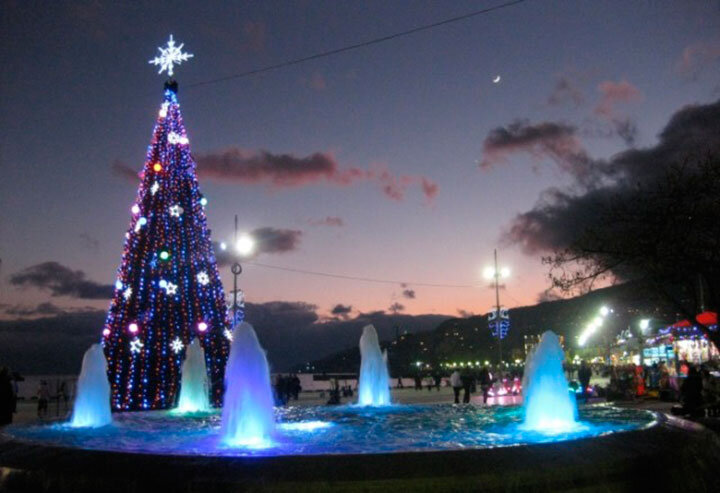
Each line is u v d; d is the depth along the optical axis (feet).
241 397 27.99
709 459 20.34
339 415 37.60
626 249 53.72
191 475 15.64
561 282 56.54
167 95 83.30
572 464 16.60
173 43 84.07
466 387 89.76
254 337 28.81
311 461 15.74
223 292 82.33
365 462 15.70
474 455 16.24
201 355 60.95
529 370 32.35
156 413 45.32
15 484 17.37
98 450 17.47
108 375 73.67
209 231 82.74
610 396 91.81
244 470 15.55
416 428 29.76
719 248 51.57
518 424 30.96
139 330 75.05
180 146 82.23
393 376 391.45
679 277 54.19
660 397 89.15
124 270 77.41
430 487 15.23
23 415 87.61
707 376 66.95
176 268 78.38
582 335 183.32
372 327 58.29
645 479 17.51
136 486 15.75
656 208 52.70
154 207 78.89
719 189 51.49
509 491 15.61
